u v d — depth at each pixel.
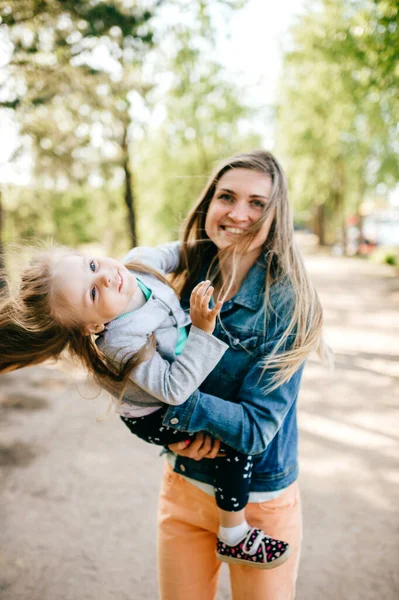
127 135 10.36
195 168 18.80
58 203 11.75
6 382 5.50
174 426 1.27
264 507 1.41
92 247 22.84
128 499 3.16
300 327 1.32
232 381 1.38
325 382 5.31
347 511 2.93
